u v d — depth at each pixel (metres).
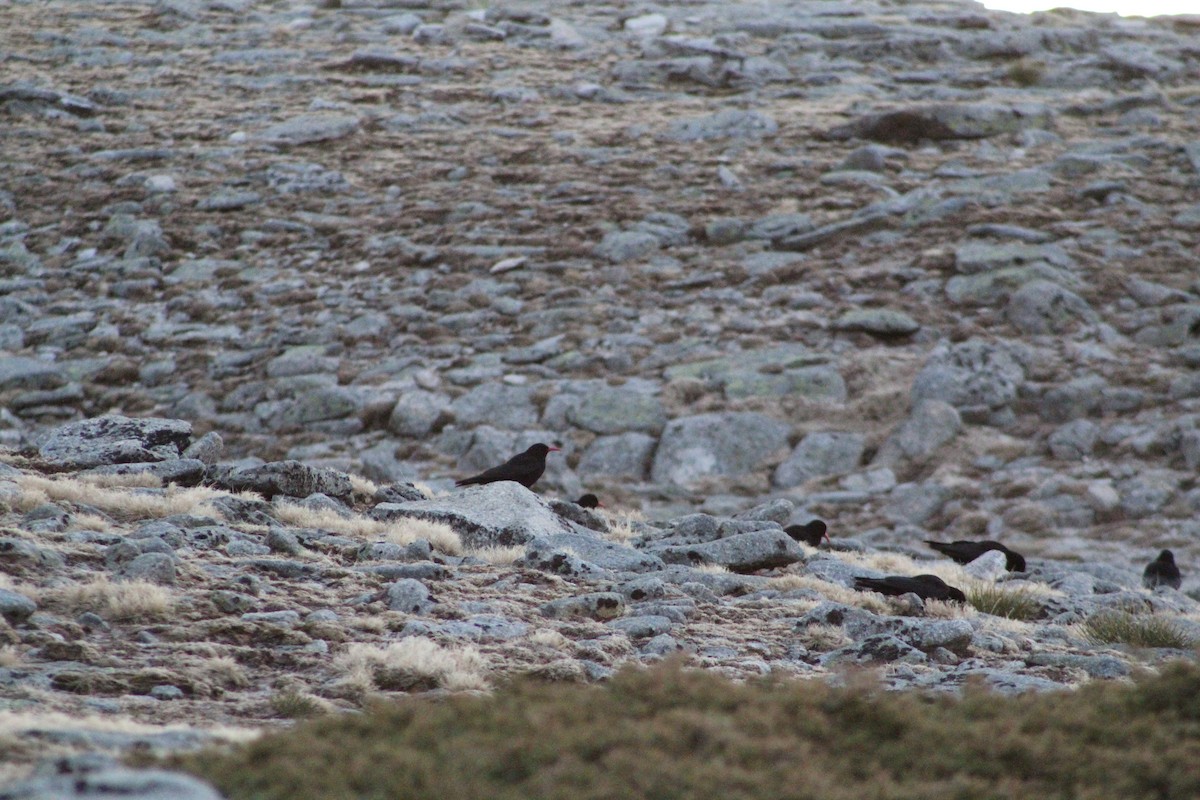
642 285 157.50
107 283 168.25
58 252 177.50
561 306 153.38
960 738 21.67
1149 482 110.50
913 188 180.88
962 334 137.50
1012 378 127.81
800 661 41.25
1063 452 117.38
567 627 42.38
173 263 173.75
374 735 20.34
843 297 149.62
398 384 136.62
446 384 136.88
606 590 48.69
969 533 106.00
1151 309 142.00
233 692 31.50
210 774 18.17
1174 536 102.00
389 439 127.56
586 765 18.58
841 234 166.12
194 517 51.47
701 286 156.25
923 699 26.19
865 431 123.69
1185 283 147.00
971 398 125.50
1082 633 50.50
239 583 42.19
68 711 27.08
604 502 113.31
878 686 24.73
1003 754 21.11
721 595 53.72
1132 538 102.31
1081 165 184.25
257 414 134.00
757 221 172.50
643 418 126.38
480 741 19.34
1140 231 161.38
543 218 178.75
